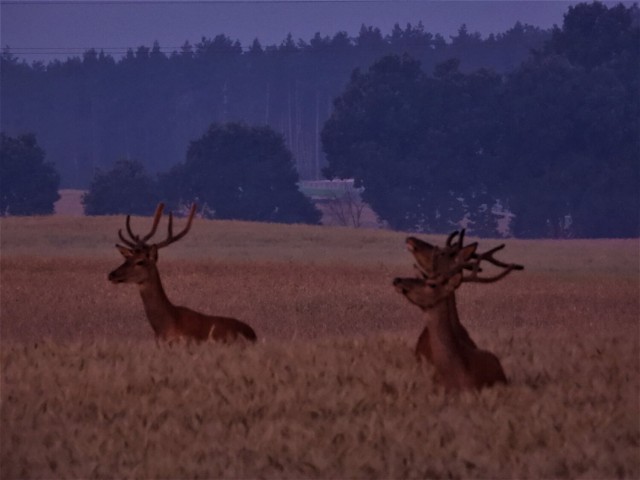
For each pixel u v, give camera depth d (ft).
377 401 114.01
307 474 90.22
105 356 148.05
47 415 109.29
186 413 109.29
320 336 221.87
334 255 603.26
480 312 279.90
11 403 115.34
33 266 439.22
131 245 159.12
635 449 93.86
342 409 111.45
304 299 315.58
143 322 251.60
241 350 144.66
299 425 101.35
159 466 90.22
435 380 123.65
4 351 151.43
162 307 158.92
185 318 160.35
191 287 351.46
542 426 100.99
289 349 145.79
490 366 120.78
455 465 90.58
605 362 139.85
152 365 131.75
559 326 239.91
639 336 178.29
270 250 643.04
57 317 259.39
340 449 94.38
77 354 146.72
